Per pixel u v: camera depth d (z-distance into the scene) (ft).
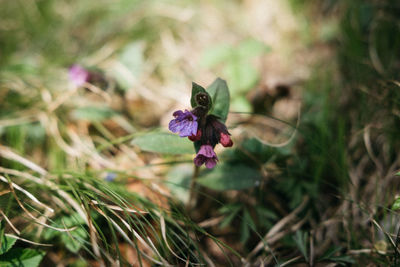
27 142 1.05
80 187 0.88
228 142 0.78
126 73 1.17
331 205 0.93
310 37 1.32
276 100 1.16
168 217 0.83
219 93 0.83
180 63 1.30
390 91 1.00
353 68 1.13
